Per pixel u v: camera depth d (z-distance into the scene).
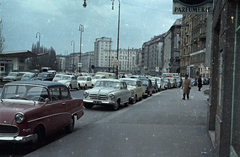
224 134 4.12
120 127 7.93
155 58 127.06
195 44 59.50
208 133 6.70
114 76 36.81
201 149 5.51
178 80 42.34
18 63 44.38
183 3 8.64
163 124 8.44
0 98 6.12
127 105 14.12
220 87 4.57
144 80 21.42
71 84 25.31
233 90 4.04
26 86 6.29
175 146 5.73
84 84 28.98
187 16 67.38
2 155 5.25
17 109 5.38
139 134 6.94
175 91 29.30
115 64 35.53
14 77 34.44
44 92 6.21
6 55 42.50
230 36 4.07
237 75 3.97
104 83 13.62
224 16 4.32
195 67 58.84
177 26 84.56
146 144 5.89
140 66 160.50
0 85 27.59
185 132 7.20
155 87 26.38
